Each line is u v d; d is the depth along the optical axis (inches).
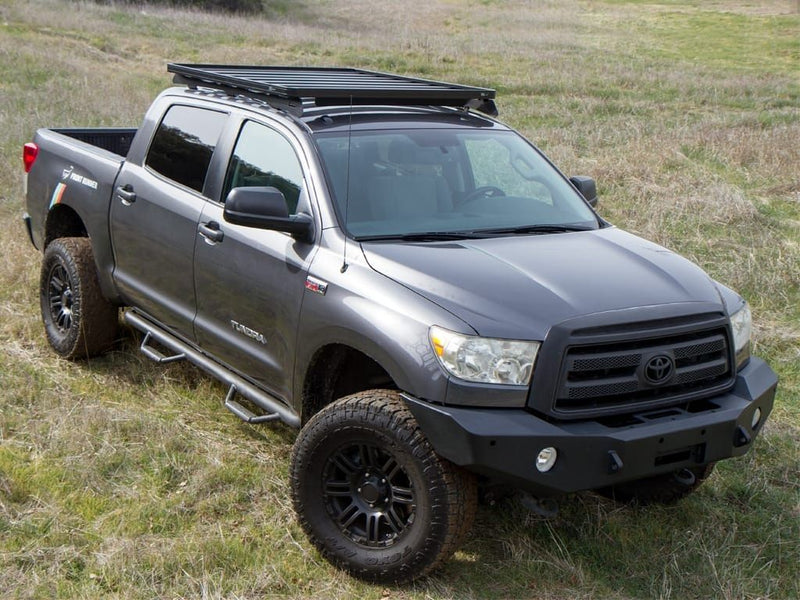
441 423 131.6
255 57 912.3
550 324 133.8
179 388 213.9
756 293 287.6
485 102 206.5
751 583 149.2
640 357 138.0
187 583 140.7
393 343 137.9
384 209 164.2
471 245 158.1
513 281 143.8
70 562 144.8
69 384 213.2
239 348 175.6
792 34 1396.4
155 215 195.6
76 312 219.9
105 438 184.5
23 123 486.6
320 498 148.9
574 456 132.2
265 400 173.3
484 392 132.3
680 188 402.0
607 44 1252.5
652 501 175.8
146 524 157.5
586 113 625.3
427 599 141.0
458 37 1203.2
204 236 180.4
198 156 191.8
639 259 160.4
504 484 137.8
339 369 160.1
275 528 158.2
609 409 136.3
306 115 175.2
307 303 155.1
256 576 144.1
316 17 1589.6
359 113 181.6
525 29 1465.3
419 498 136.6
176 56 903.7
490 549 156.5
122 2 1299.2
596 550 157.3
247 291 169.8
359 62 898.7
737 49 1231.5
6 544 148.3
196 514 162.1
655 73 866.1
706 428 139.7
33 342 236.2
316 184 163.2
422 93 189.6
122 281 210.5
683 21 1593.3
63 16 1050.1
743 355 158.2
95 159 221.8
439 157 178.2
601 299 141.2
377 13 1701.5
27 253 295.0
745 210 363.6
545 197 184.1
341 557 145.9
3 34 888.9
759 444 199.9
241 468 178.4
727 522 169.8
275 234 166.7
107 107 552.7
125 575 141.6
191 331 190.4
